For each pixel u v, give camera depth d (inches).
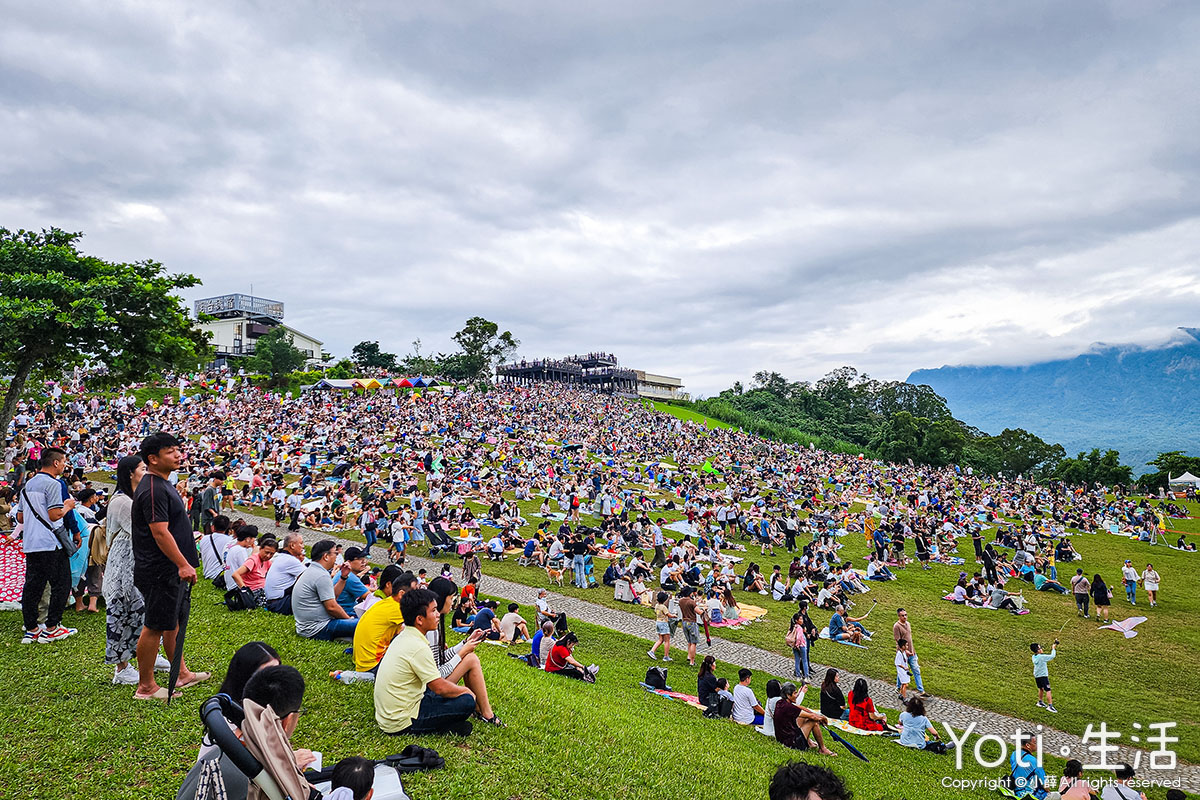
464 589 671.8
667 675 610.9
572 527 1223.5
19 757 227.1
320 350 4121.6
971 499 2080.5
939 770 475.2
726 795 282.7
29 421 1459.2
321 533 1048.8
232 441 1566.2
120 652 283.7
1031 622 934.4
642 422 3196.4
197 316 1030.4
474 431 2201.0
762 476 2240.4
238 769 149.8
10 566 471.8
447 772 243.3
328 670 327.6
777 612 912.3
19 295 813.2
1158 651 826.2
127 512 285.6
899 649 652.1
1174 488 2719.0
